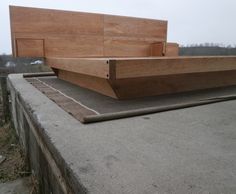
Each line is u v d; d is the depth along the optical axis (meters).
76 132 0.98
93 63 1.35
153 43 3.34
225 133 0.99
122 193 0.56
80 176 0.64
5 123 3.34
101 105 1.40
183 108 1.40
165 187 0.59
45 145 1.01
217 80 2.03
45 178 1.16
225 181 0.62
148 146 0.84
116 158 0.74
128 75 1.24
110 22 3.03
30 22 2.51
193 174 0.65
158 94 1.71
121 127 1.05
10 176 1.97
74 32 2.78
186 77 1.76
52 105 1.42
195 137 0.94
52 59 2.32
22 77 2.93
